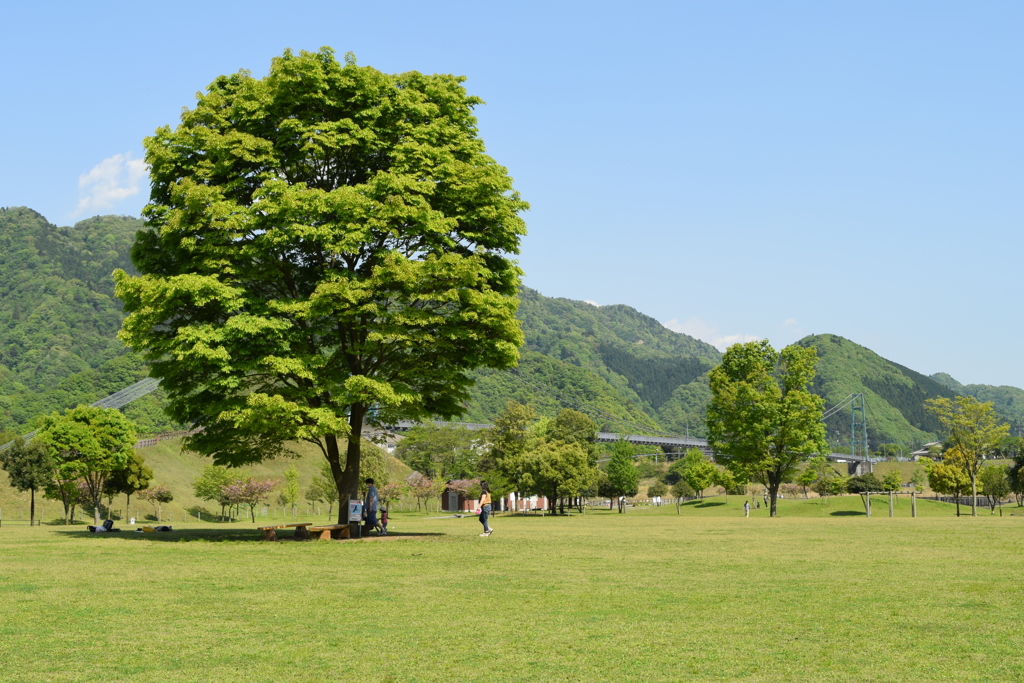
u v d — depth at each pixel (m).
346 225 24.25
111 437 63.25
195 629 9.85
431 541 24.16
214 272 24.92
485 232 27.44
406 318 24.69
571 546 22.09
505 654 8.49
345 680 7.47
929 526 34.94
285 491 96.06
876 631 9.59
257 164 26.31
